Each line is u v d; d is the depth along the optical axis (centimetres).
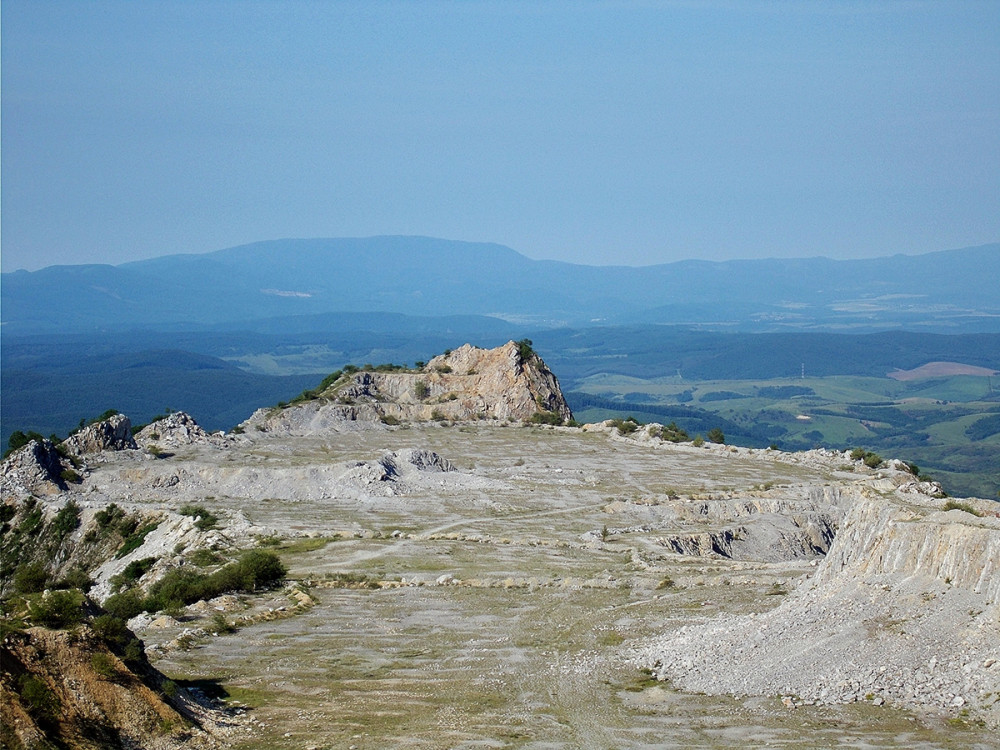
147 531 12662
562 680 6444
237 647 7444
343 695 6238
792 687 5741
